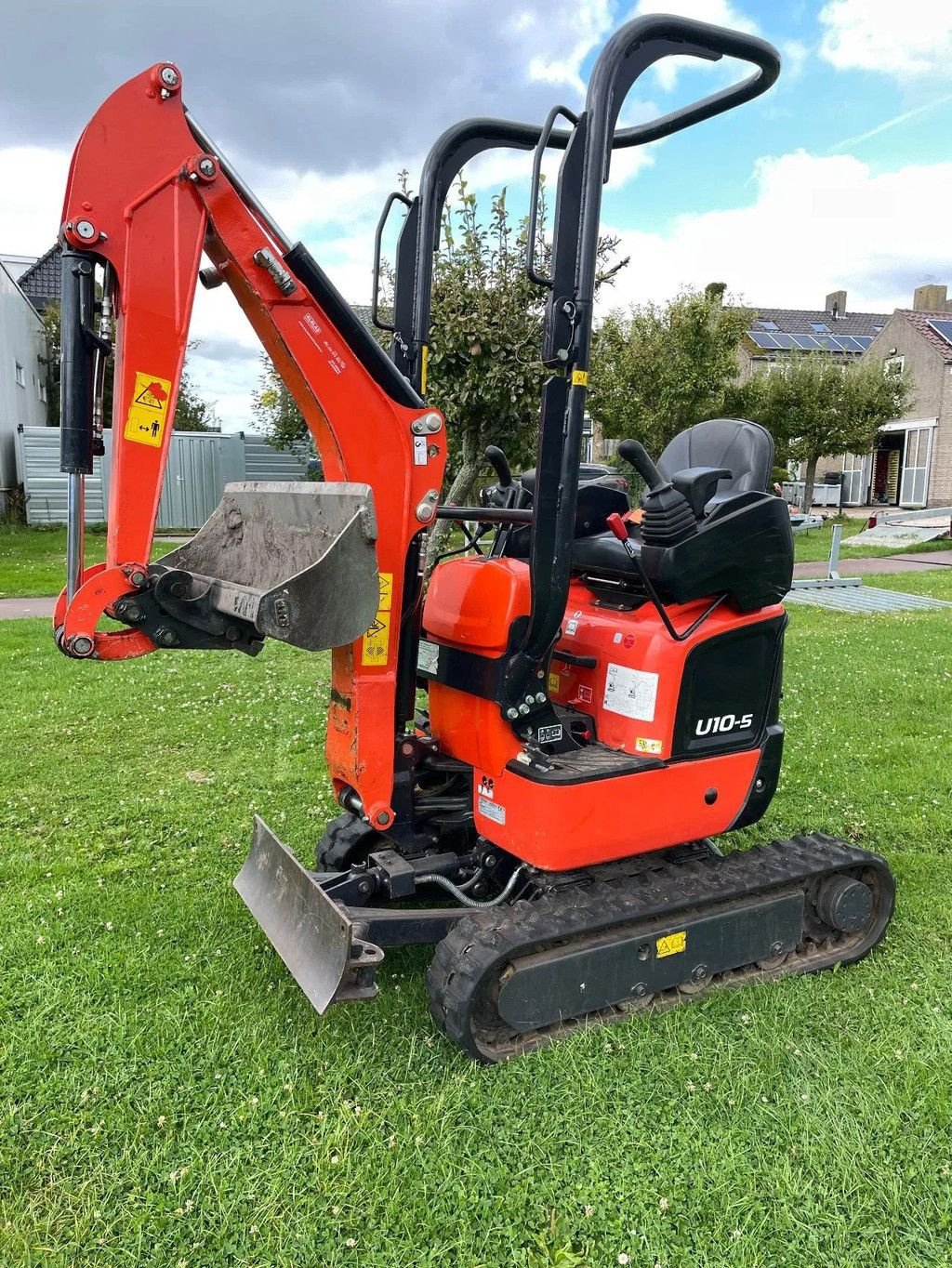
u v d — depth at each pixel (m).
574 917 2.97
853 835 4.72
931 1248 2.28
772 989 3.29
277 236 2.69
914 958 3.56
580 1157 2.54
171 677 7.56
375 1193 2.40
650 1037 3.01
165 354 2.58
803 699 7.18
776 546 3.29
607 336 16.59
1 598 11.32
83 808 4.88
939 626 10.19
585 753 3.21
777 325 38.91
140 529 2.61
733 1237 2.29
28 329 24.34
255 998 3.21
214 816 4.78
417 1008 3.20
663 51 2.77
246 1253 2.23
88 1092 2.72
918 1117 2.69
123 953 3.47
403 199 3.48
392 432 2.93
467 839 3.57
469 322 6.94
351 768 3.19
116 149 2.49
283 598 2.54
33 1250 2.22
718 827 3.41
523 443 8.11
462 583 3.26
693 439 3.98
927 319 31.28
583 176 2.67
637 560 3.13
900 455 32.94
